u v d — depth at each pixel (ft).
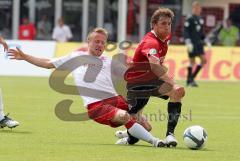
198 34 276.21
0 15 396.78
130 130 121.70
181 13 414.62
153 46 122.72
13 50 125.39
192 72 285.84
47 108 187.42
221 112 190.19
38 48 318.24
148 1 411.95
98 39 125.18
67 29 362.53
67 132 140.67
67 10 404.57
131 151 115.96
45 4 401.29
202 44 277.64
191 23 275.18
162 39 123.65
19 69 318.45
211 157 111.96
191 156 112.27
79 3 404.98
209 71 321.52
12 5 395.75
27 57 125.49
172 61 316.40
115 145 123.34
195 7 275.39
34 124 152.35
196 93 250.78
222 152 118.01
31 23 381.19
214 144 128.47
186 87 277.85
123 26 327.67
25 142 124.36
